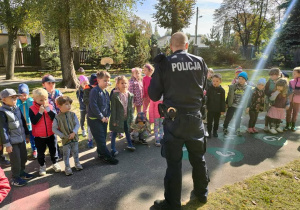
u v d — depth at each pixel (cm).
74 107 675
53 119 325
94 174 323
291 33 2055
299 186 283
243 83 449
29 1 884
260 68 2125
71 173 323
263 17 3066
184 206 251
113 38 1075
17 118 294
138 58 1711
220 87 436
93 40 983
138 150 404
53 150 333
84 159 371
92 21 892
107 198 270
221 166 340
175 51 247
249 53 2572
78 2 820
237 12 3142
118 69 1584
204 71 246
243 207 246
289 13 2139
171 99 234
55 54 1545
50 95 376
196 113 237
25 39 2186
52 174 325
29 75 1418
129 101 383
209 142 434
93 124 343
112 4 920
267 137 456
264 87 457
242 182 294
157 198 270
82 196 274
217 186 288
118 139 455
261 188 279
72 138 321
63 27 906
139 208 252
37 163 360
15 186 295
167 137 235
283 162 351
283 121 555
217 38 2417
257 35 3130
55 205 258
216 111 438
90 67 1767
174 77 229
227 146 414
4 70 1533
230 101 456
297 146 411
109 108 363
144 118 417
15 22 1107
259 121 562
